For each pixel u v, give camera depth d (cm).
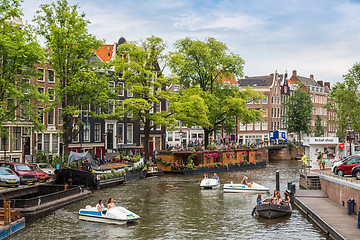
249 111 5638
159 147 6444
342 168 3197
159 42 4903
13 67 3030
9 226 2145
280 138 8488
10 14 3008
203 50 5503
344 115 4994
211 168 5341
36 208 2512
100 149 5406
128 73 4775
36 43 3044
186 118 4897
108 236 2206
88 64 3884
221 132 8081
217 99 5531
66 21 3744
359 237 1917
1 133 3166
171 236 2220
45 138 4762
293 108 8631
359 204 2317
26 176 3312
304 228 2358
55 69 3800
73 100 3894
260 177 4872
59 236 2191
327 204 2781
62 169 3516
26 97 3103
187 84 5781
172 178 4559
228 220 2569
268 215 2606
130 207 2930
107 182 3834
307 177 3725
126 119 5831
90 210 2514
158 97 5019
